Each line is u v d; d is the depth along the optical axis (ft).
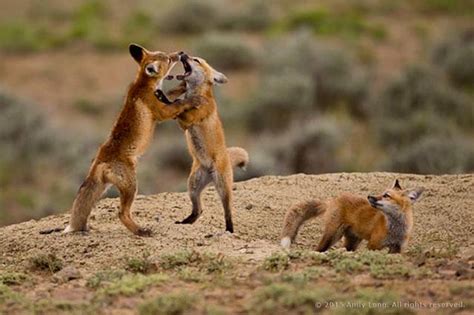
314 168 100.07
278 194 43.06
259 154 95.50
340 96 121.90
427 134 104.01
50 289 31.27
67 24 161.99
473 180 43.70
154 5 167.02
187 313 27.14
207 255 32.96
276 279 29.63
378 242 34.76
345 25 148.56
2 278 32.35
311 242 38.01
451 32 137.49
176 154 100.42
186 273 31.01
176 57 38.73
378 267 30.55
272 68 126.11
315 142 99.91
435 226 38.58
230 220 38.27
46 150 105.29
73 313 27.73
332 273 30.40
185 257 32.94
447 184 43.37
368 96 122.01
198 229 37.70
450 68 126.93
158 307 27.40
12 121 106.11
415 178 44.65
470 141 100.78
